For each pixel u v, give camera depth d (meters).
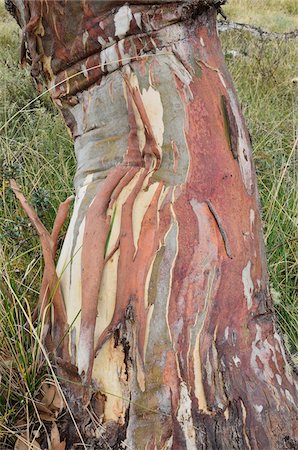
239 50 5.00
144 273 1.55
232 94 1.78
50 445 1.59
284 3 9.02
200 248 1.59
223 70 1.79
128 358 1.52
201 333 1.54
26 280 2.16
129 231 1.57
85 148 1.79
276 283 2.47
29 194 2.60
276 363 1.62
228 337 1.57
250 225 1.69
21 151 2.95
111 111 1.72
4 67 4.30
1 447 1.64
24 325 1.84
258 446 1.50
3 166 2.64
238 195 1.68
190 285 1.56
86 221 1.61
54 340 1.64
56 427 1.61
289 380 1.63
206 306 1.56
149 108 1.67
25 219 2.46
